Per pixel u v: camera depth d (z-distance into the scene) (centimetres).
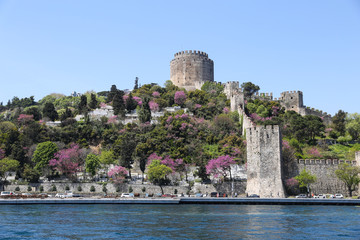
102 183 11931
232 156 12781
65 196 10700
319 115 18700
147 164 12744
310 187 11256
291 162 11456
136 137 13825
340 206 9356
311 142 15362
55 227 6203
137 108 17588
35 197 10256
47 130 15150
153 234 5738
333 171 11388
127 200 9675
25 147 13612
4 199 9475
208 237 5578
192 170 12769
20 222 6612
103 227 6231
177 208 8719
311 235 5731
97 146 14912
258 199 9725
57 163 12312
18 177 12425
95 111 17850
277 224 6562
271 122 15350
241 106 16925
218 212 7988
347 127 16525
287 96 18750
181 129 14188
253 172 11275
